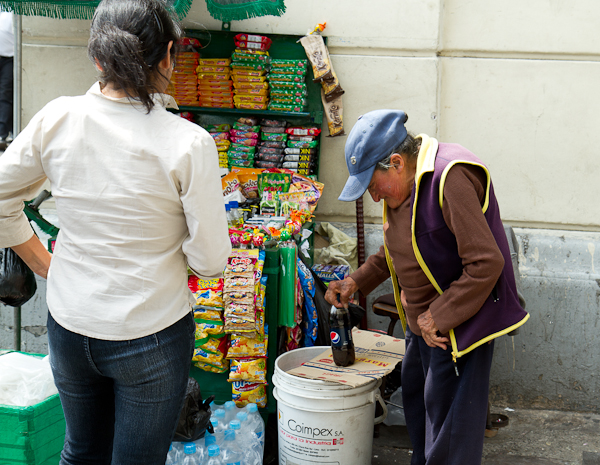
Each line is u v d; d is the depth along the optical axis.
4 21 3.69
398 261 2.17
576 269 3.48
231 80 3.52
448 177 1.88
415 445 2.43
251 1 2.96
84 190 1.37
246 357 2.65
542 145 3.63
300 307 2.96
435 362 2.08
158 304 1.42
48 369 2.29
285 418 2.41
